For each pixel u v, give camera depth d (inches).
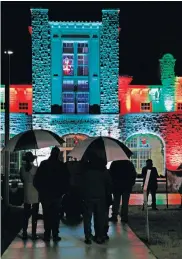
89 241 526.0
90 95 1596.9
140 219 716.0
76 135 1587.1
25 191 559.8
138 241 540.1
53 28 1590.8
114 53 1598.2
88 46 1606.8
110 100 1595.7
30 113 1744.6
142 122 1604.3
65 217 728.3
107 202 547.2
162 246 511.2
